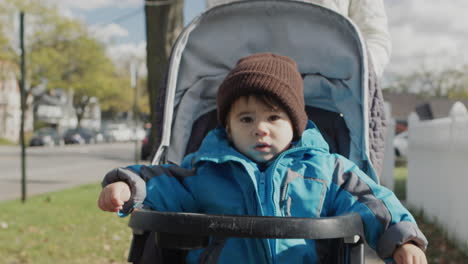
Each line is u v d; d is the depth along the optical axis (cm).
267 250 200
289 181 214
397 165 1836
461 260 500
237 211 216
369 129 252
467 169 543
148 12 765
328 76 282
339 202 215
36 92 5491
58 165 1848
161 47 762
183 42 277
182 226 181
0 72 4562
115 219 711
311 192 213
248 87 216
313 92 287
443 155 654
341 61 272
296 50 288
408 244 191
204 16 282
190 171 229
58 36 4631
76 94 5934
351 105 271
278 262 200
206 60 295
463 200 553
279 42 290
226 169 226
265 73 216
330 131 284
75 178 1367
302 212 211
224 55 295
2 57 4400
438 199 677
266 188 212
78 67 5109
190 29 278
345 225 184
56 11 4553
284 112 221
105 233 619
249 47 295
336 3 298
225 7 282
